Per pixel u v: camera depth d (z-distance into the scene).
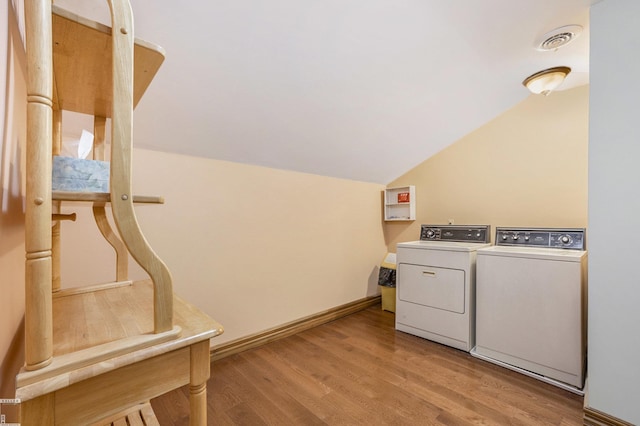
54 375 0.49
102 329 0.67
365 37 1.40
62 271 1.51
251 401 1.62
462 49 1.59
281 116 1.86
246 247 2.26
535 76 1.88
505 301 1.99
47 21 0.50
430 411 1.53
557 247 2.08
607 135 1.31
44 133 0.50
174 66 1.33
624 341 1.28
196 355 0.67
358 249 3.24
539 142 2.42
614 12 1.28
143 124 1.61
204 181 2.03
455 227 2.71
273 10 1.18
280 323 2.49
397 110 2.12
